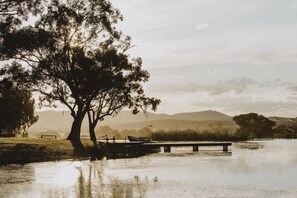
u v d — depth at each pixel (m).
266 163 33.69
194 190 19.88
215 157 41.50
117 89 61.06
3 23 48.09
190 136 79.31
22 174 27.05
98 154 45.44
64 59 53.88
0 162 34.41
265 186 20.94
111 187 21.12
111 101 62.72
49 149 42.03
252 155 43.47
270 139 92.75
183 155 45.41
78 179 24.45
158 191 19.72
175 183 22.31
